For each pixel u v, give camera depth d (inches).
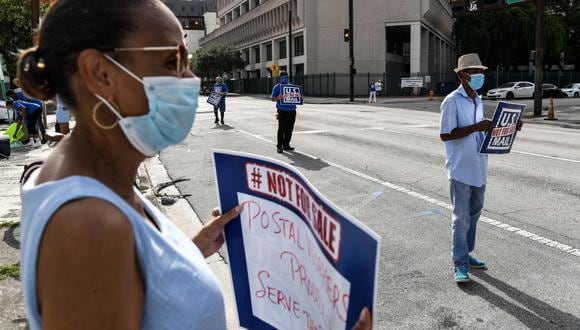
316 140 545.3
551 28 1998.0
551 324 148.7
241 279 69.2
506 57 1934.1
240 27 3174.2
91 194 40.1
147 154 49.4
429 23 2046.0
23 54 45.0
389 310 159.0
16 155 442.3
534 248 206.7
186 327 45.1
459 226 173.9
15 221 233.0
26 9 1007.0
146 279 43.1
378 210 266.5
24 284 40.4
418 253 204.8
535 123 765.3
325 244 54.6
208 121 802.8
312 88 2037.4
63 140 46.9
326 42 2038.6
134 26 44.5
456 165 171.0
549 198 280.7
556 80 1979.6
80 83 44.8
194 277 46.6
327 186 323.6
